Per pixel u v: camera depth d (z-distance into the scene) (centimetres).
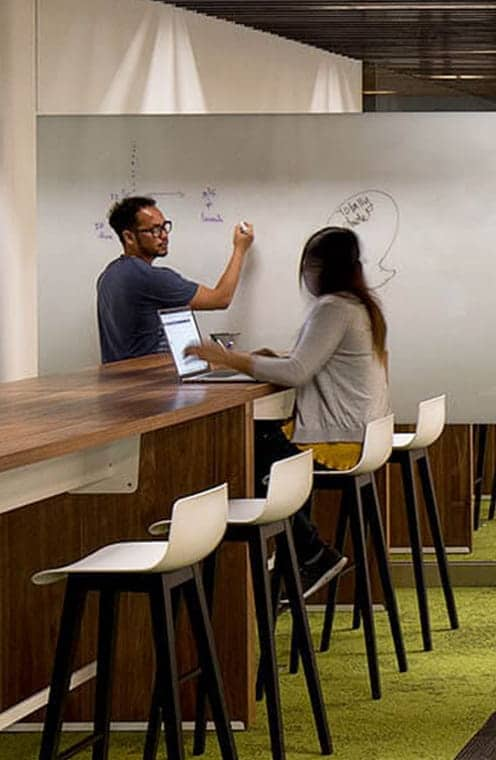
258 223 796
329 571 624
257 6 932
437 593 827
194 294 784
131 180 800
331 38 953
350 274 643
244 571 557
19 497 429
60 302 805
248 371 607
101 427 429
